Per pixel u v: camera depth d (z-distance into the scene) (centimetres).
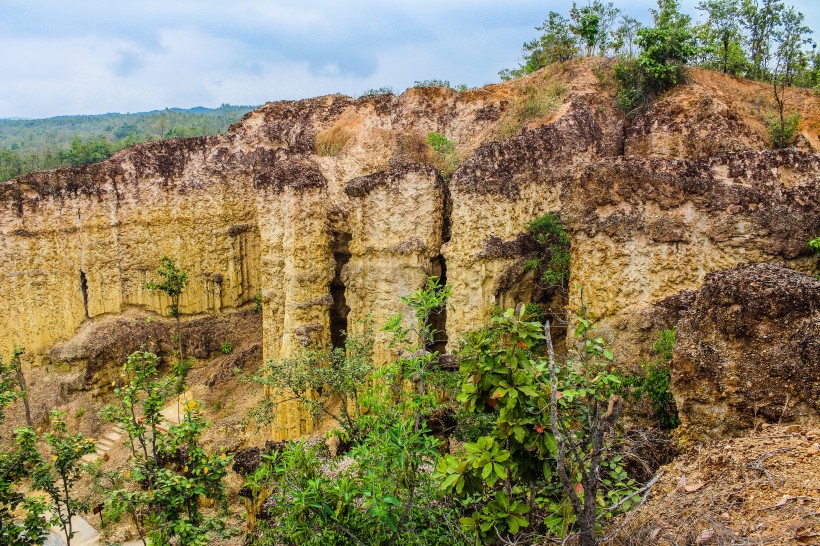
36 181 3478
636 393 1502
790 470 806
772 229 1589
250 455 1998
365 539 960
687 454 970
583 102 2594
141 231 3597
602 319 1762
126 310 3653
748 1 3016
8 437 3209
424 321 1141
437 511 1020
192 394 3319
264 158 3400
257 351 3409
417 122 3164
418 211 2469
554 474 888
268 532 1220
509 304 2292
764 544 686
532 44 3569
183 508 1644
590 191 1777
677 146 2338
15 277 3475
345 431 1572
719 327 1087
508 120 2809
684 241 1694
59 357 3450
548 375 880
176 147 3616
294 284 2680
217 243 3647
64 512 2612
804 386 993
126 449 2956
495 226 2281
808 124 2394
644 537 775
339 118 3422
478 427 1692
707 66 2991
